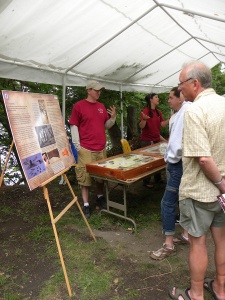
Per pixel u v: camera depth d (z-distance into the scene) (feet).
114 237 10.84
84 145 12.33
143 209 13.41
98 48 12.99
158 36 14.02
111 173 10.78
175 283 8.07
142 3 10.15
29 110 8.36
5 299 7.54
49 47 11.47
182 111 8.32
